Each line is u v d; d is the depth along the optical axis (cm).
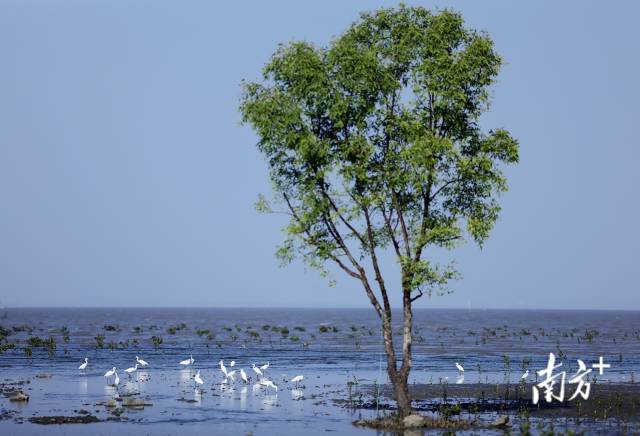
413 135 4175
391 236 4288
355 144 4194
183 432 4081
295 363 8650
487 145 4306
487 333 16850
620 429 4159
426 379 6881
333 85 4184
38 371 7294
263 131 4209
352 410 4872
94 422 4359
